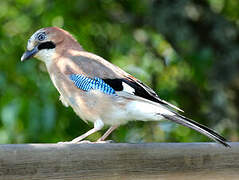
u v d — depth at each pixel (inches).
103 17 516.4
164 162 218.1
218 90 477.7
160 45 523.2
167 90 492.1
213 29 471.5
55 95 416.2
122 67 500.1
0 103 408.8
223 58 471.8
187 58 489.1
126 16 517.3
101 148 207.6
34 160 195.5
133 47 508.1
